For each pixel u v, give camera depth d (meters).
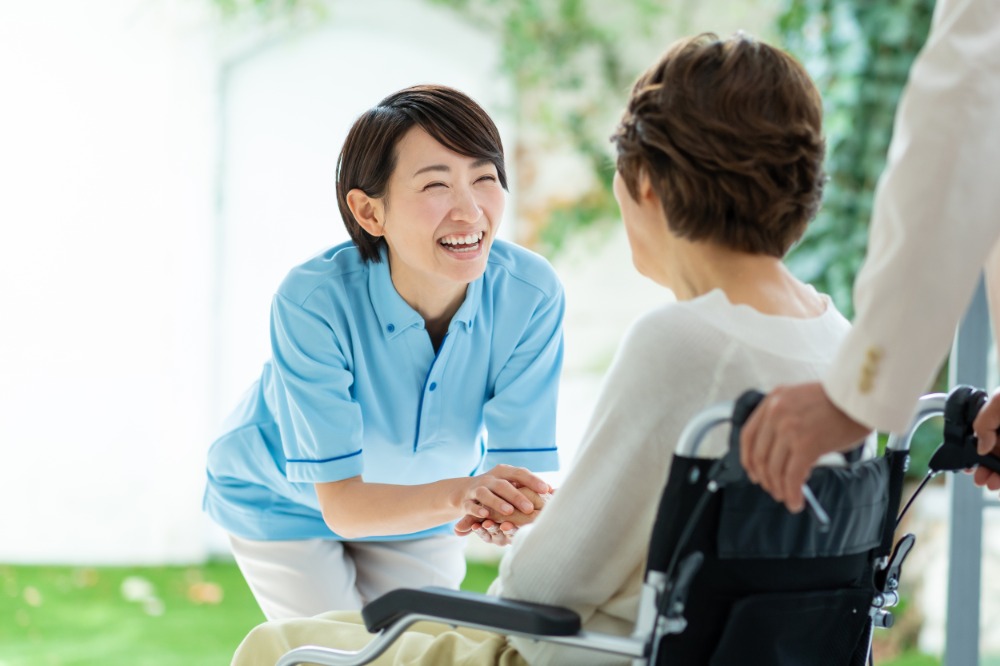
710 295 1.38
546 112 5.41
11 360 5.27
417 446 2.26
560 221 5.45
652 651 1.27
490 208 2.03
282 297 2.11
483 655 1.51
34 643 4.17
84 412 5.31
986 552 2.66
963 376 2.33
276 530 2.42
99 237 5.30
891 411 1.23
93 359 5.30
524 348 2.28
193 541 5.34
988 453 1.57
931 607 4.31
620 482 1.36
